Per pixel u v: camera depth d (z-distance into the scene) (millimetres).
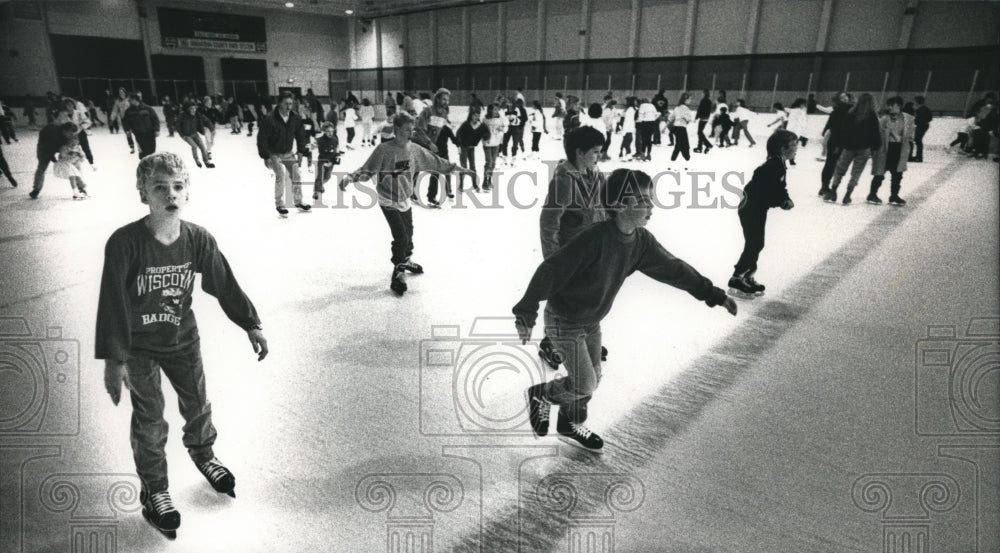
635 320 4078
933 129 14766
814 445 2580
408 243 4559
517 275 5031
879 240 6164
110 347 1777
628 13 23812
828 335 3793
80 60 25703
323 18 33625
